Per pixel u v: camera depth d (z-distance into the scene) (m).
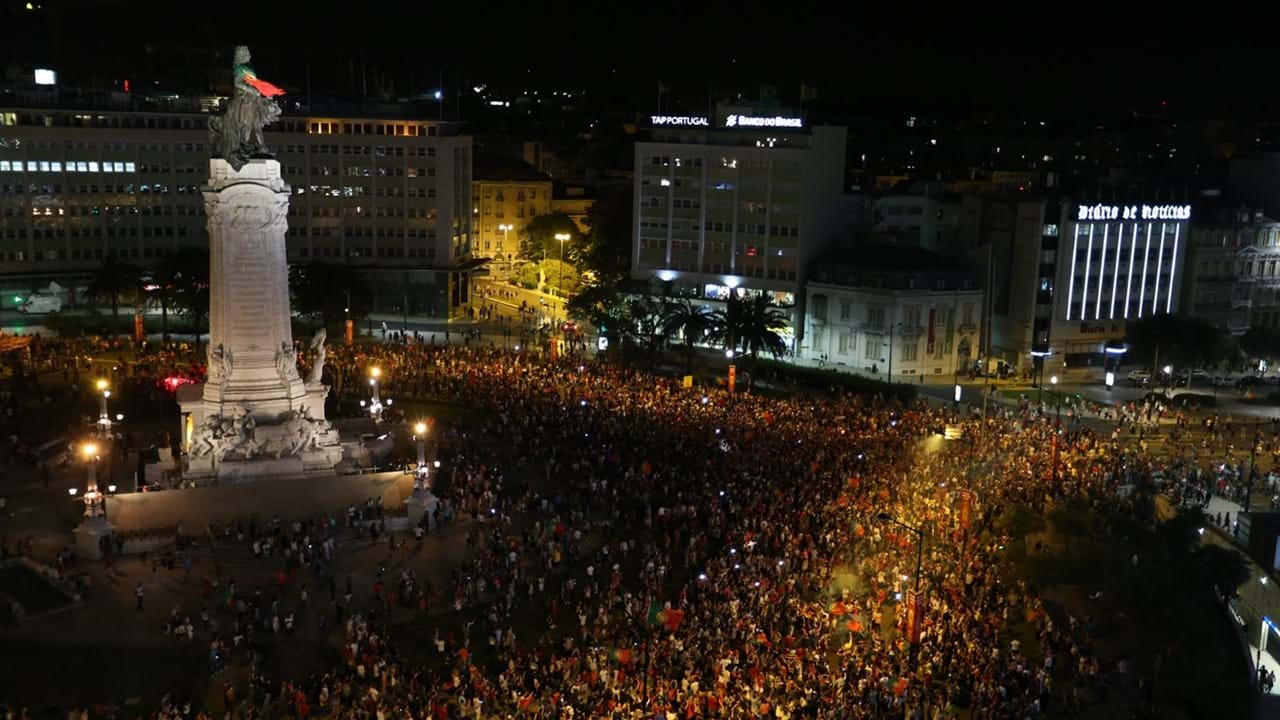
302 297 178.38
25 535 93.94
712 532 90.12
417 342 168.25
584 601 82.25
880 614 76.25
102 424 113.31
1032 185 186.88
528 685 68.56
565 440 115.06
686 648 71.19
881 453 110.69
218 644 73.06
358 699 67.56
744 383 157.12
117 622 79.19
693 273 194.25
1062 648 77.00
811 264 185.62
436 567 89.12
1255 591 92.12
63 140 190.88
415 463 107.44
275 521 93.38
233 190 102.12
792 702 64.25
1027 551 91.06
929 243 195.50
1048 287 178.88
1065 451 115.50
